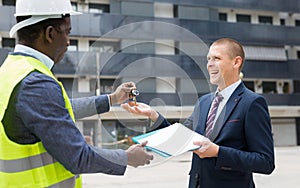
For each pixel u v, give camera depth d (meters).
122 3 8.75
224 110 1.69
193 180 1.81
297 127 18.17
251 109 1.70
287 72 17.56
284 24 18.61
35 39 1.29
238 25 16.39
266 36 17.05
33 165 1.23
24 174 1.22
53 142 1.15
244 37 16.53
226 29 15.98
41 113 1.15
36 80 1.18
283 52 17.64
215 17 16.30
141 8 12.62
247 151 1.72
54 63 1.34
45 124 1.15
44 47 1.30
